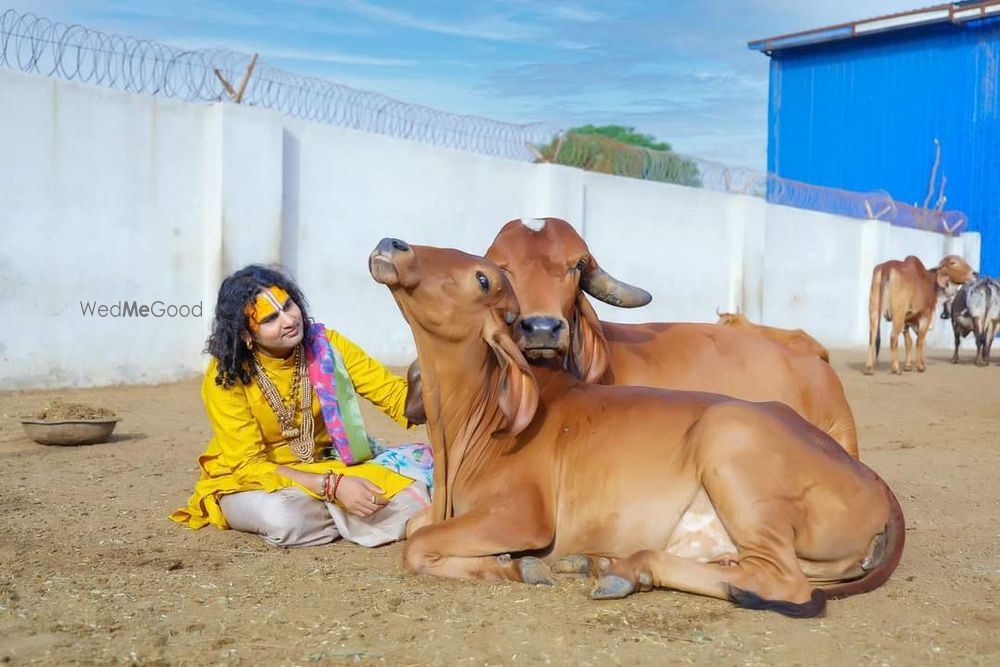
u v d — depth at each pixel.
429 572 3.92
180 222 11.20
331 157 12.53
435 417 4.13
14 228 9.96
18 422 8.23
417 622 3.38
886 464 7.31
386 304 13.20
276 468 4.68
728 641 3.23
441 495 4.17
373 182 12.99
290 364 4.71
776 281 19.81
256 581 3.90
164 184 11.05
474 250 14.27
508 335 3.90
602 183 16.06
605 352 4.84
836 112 29.23
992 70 26.55
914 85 27.81
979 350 18.08
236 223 11.36
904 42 27.92
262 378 4.66
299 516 4.52
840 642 3.25
